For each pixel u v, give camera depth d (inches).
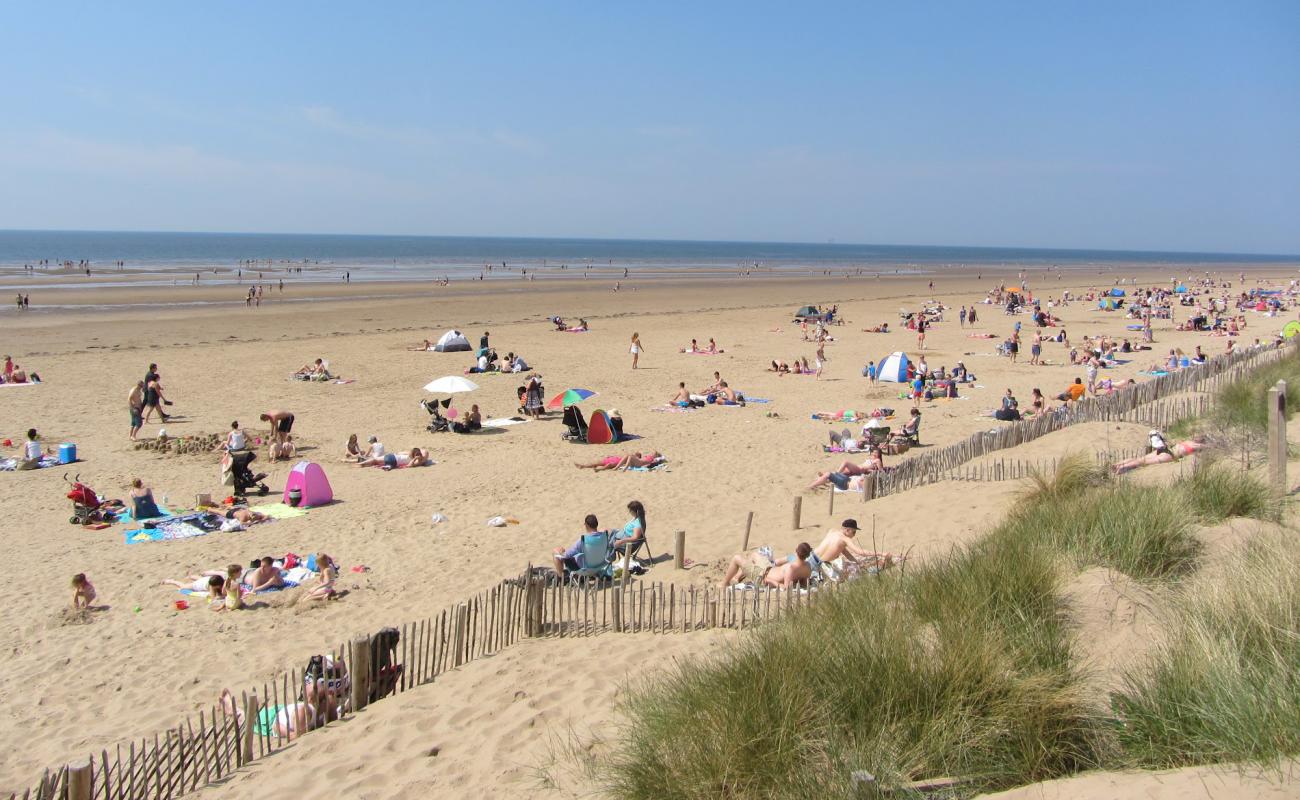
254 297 2438.5
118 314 2001.7
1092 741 178.9
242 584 467.5
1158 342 1710.1
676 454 802.8
